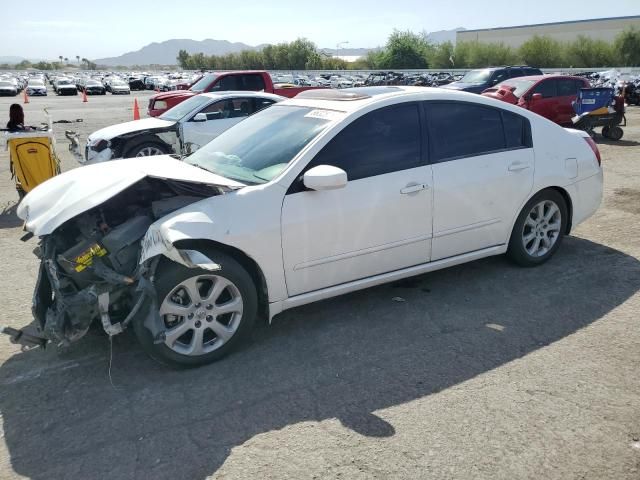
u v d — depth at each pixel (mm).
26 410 3125
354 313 4211
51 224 3295
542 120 4859
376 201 3859
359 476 2529
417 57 73688
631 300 4262
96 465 2666
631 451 2639
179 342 3465
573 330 3836
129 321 3338
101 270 3297
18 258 5738
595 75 36875
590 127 13234
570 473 2510
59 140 15242
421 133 4137
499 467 2557
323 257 3748
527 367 3396
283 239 3564
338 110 4020
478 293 4477
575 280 4664
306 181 3484
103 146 9531
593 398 3057
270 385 3297
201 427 2924
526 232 4871
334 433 2842
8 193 8859
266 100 10812
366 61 85875
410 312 4195
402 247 4070
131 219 3600
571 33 77750
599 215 6621
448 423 2889
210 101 10266
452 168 4211
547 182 4727
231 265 3432
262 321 4117
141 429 2924
